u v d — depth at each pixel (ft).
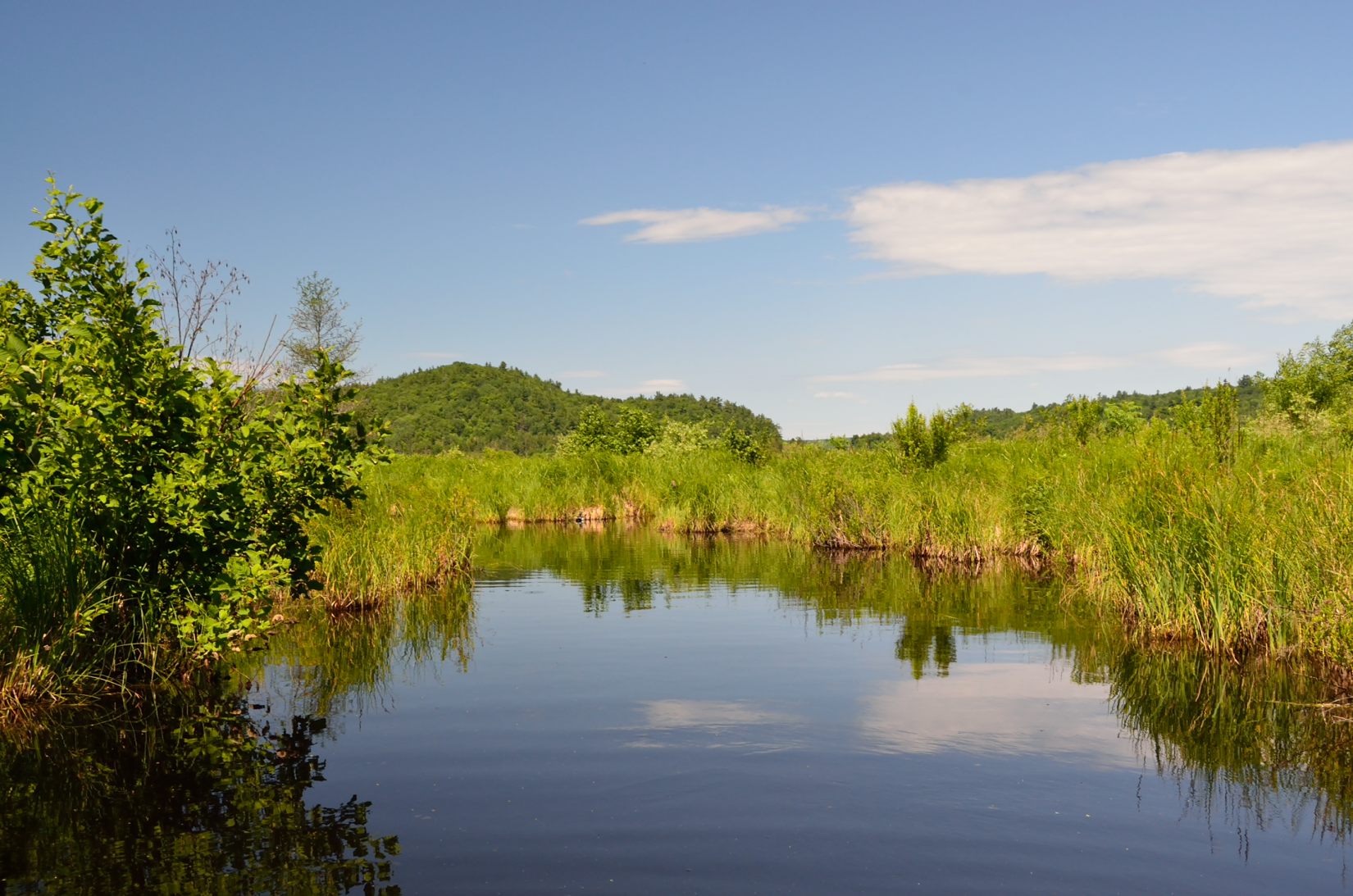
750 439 111.34
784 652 31.27
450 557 51.98
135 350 26.13
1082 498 49.19
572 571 53.11
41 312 26.96
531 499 92.43
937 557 57.41
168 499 25.75
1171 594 33.06
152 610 27.20
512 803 17.63
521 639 33.63
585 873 14.64
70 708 24.16
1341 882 14.43
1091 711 23.86
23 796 18.15
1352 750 20.70
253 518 29.35
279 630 35.35
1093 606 39.32
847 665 29.27
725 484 83.05
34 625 24.36
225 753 20.79
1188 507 33.65
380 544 43.06
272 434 29.50
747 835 16.11
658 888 14.15
